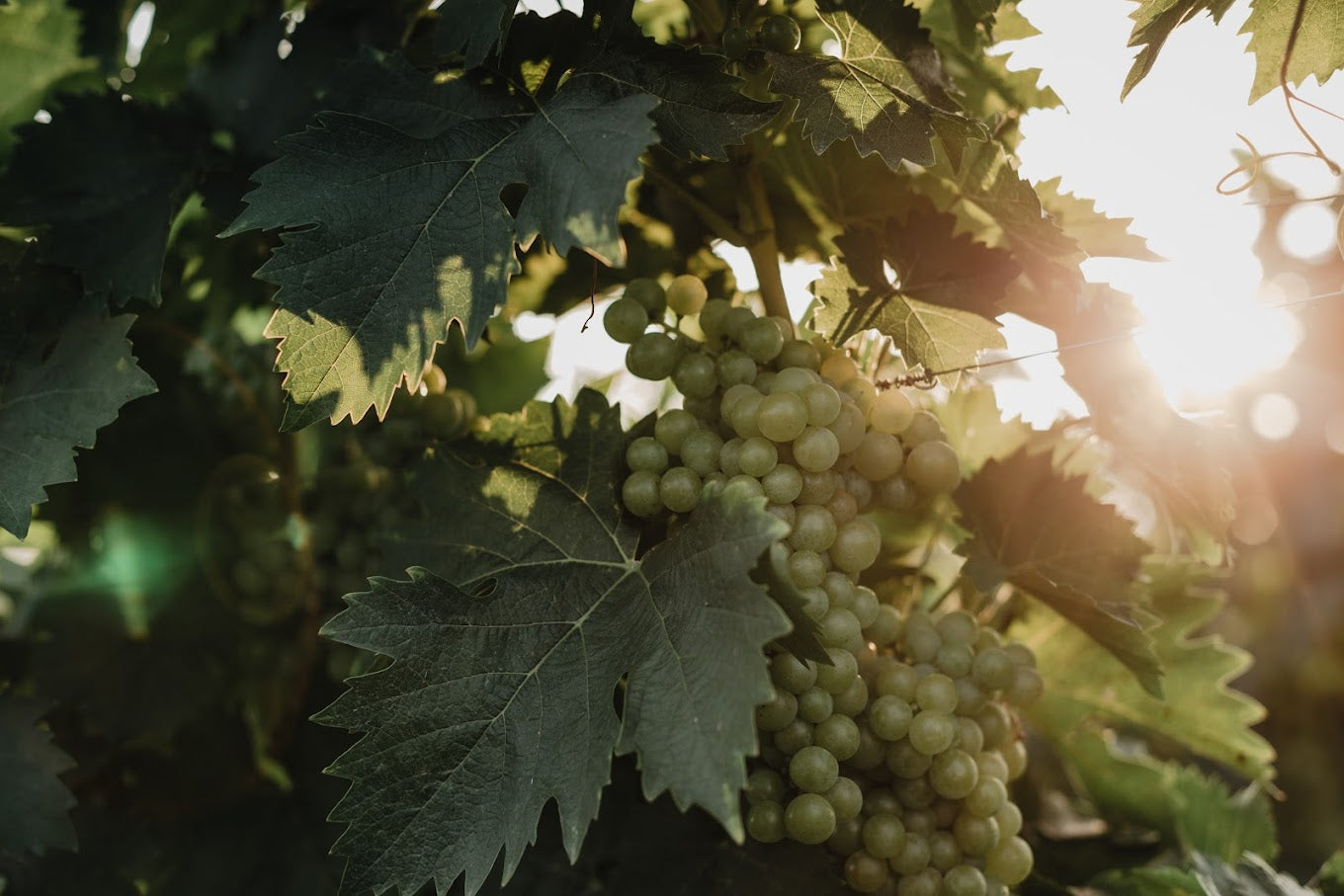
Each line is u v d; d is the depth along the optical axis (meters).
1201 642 0.65
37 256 0.55
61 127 0.57
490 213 0.49
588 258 0.61
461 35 0.50
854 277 0.55
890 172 0.57
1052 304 0.56
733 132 0.48
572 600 0.51
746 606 0.45
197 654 0.63
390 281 0.48
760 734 0.51
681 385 0.52
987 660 0.53
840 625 0.50
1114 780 0.66
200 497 0.64
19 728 0.56
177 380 0.64
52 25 0.60
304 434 0.65
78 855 0.59
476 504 0.53
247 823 0.62
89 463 0.63
